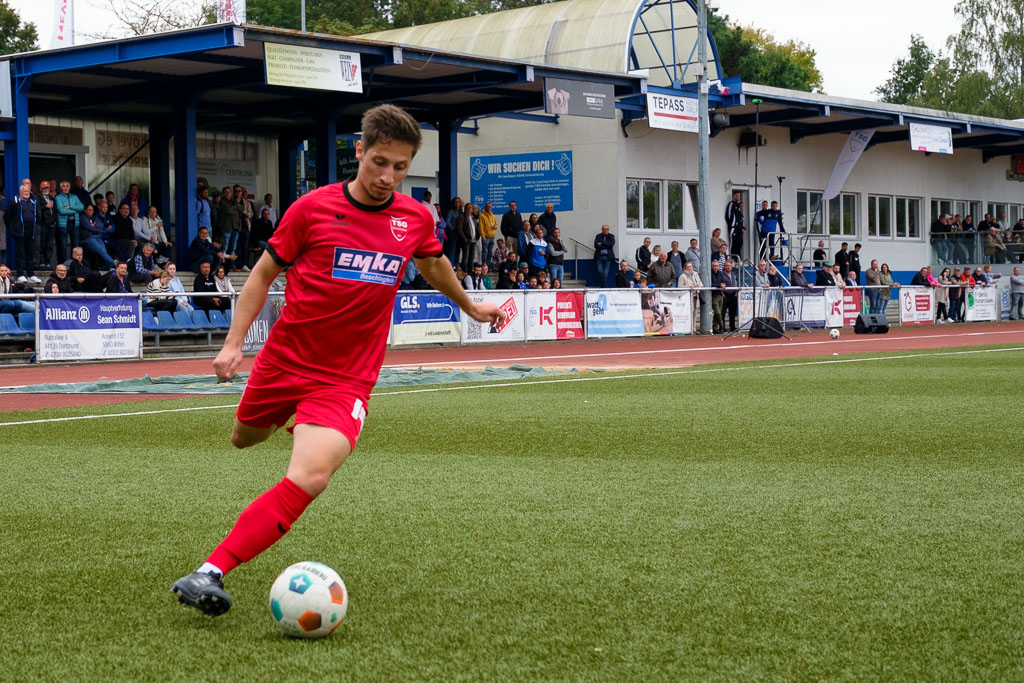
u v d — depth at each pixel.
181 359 22.34
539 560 5.45
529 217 35.44
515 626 4.41
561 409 12.04
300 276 4.64
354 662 4.00
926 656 4.02
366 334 4.73
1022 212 52.41
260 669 3.93
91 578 5.19
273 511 4.43
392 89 31.14
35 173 31.86
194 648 4.17
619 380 15.89
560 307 27.59
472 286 28.91
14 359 20.33
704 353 23.09
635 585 4.98
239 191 29.45
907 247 46.25
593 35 35.28
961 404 12.21
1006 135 45.25
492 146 37.66
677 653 4.08
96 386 15.78
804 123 40.59
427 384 15.73
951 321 38.53
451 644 4.20
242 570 5.31
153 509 6.78
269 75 24.09
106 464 8.54
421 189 37.66
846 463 8.33
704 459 8.57
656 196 37.09
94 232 25.58
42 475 8.04
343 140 43.94
